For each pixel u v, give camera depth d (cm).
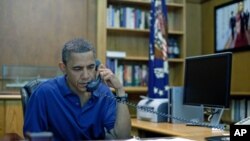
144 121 282
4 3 364
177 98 273
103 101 179
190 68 270
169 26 434
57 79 180
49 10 380
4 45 363
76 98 173
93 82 166
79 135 171
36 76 370
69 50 162
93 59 165
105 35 384
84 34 392
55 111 171
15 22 368
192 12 454
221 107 228
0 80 359
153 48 345
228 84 223
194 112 273
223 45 409
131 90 387
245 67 373
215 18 423
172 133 203
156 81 338
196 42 453
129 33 419
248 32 367
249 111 348
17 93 334
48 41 378
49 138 97
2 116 306
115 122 175
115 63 395
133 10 404
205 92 247
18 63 367
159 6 353
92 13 395
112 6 404
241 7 378
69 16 387
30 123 168
